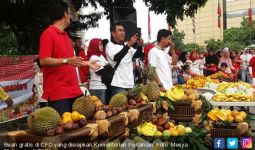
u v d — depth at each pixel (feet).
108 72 19.97
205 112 19.95
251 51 59.93
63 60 12.79
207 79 33.19
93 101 13.91
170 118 18.80
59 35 13.57
